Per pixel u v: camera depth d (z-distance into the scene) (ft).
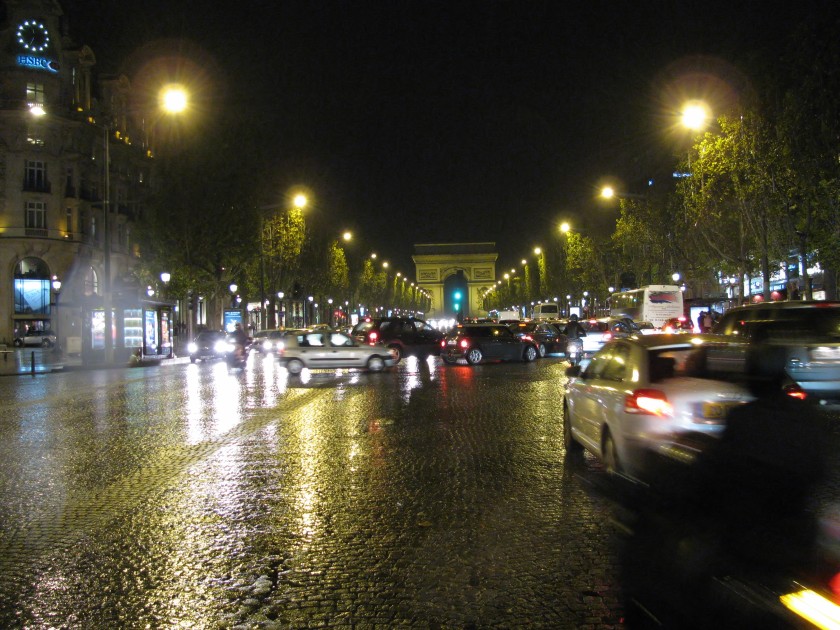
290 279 211.00
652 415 22.54
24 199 179.93
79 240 187.73
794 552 13.20
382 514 24.23
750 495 16.76
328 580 18.26
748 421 18.11
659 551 17.26
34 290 183.11
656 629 14.73
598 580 17.75
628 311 156.76
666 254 157.69
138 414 51.03
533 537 21.35
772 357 24.34
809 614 11.05
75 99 185.06
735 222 112.88
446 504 25.38
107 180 115.44
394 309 474.49
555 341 121.49
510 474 29.94
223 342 138.21
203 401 59.41
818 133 81.87
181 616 16.19
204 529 22.77
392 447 36.52
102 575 18.80
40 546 21.21
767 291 100.27
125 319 125.80
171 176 149.48
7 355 146.41
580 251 215.72
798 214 93.04
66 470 31.89
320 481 29.19
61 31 181.98
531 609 16.17
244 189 153.79
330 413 50.16
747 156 91.15
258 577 18.53
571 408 33.01
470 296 541.34
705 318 98.63
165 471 31.40
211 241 150.51
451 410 50.72
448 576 18.38
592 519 23.08
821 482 16.80
